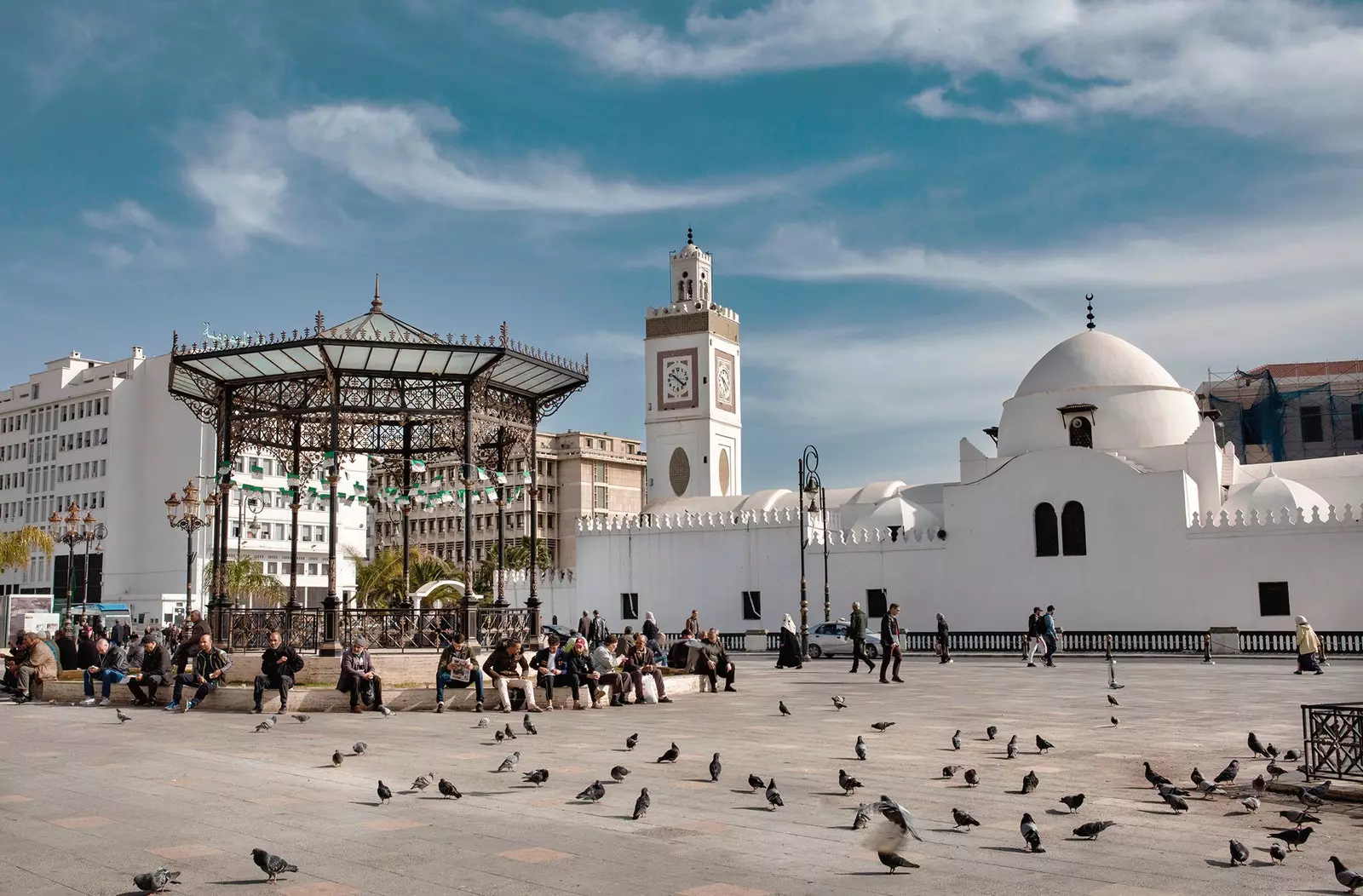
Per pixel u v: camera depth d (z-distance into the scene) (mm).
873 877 9422
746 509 65562
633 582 68188
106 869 9891
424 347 27000
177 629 39906
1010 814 12070
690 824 11609
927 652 56469
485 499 33438
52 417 101812
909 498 70438
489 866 9852
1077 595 56438
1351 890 8836
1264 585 52406
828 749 17484
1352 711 13211
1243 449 93375
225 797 13266
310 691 24672
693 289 103688
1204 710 23500
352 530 101875
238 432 30906
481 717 22406
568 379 31422
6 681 29641
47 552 64250
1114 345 64375
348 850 10508
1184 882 9250
